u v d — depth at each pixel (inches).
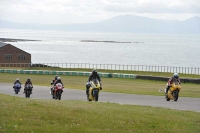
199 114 911.7
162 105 1270.9
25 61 5664.4
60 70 4121.6
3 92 2074.3
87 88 1336.1
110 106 977.5
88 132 622.8
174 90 1445.6
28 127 622.8
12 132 585.6
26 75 3661.4
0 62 5502.0
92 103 1050.7
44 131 607.5
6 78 3253.0
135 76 3280.0
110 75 3457.2
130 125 695.7
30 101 922.1
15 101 890.7
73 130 628.1
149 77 3149.6
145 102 1400.1
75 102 1044.5
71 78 3346.5
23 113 725.3
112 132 636.1
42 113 735.1
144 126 697.0
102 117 747.4
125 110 878.4
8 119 668.1
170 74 3577.8
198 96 1674.5
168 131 669.3
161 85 2598.4
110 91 1984.5
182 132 669.3
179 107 1200.2
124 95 1731.1
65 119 701.9
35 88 2249.0
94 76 1328.7
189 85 2551.7
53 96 1528.1
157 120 759.1
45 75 3686.0
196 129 701.3
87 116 745.0
